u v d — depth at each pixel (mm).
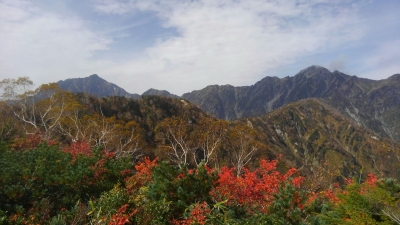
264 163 11656
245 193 9109
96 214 7039
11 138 17641
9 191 7934
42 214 7750
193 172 8430
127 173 11219
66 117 33938
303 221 7227
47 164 10398
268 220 7121
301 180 10586
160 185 7836
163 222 6672
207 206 7203
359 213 6574
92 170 10234
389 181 6992
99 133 32625
